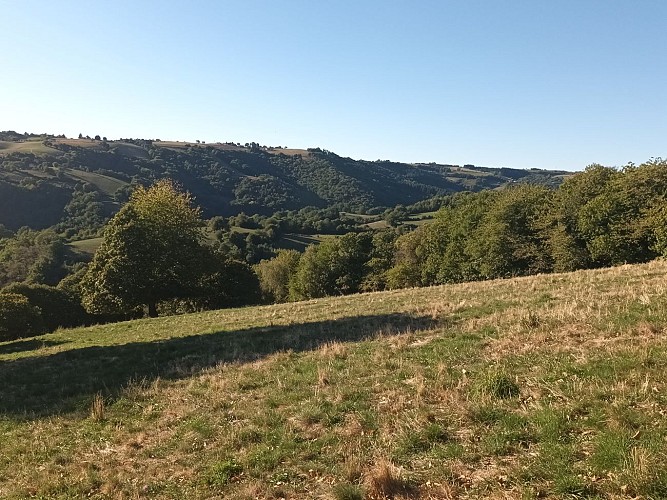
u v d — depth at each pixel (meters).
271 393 10.27
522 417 6.89
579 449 5.83
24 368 17.14
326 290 77.69
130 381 13.03
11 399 12.99
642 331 9.77
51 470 8.12
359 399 8.98
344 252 78.50
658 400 6.53
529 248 52.00
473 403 7.62
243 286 57.72
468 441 6.66
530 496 5.14
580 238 48.03
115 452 8.58
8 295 38.19
